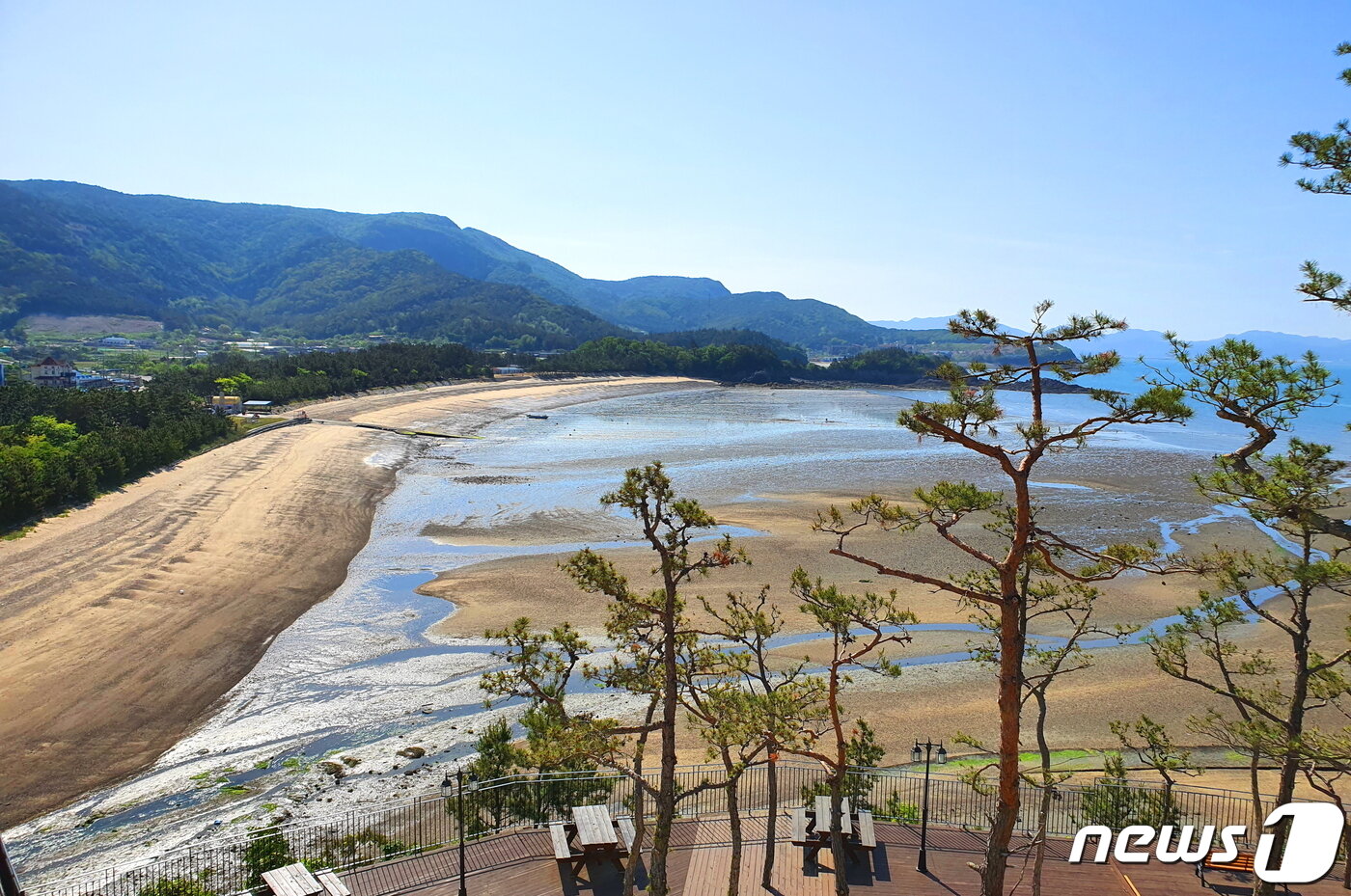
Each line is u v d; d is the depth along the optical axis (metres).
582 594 44.62
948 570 48.72
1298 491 13.44
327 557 51.16
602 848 18.98
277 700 32.31
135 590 42.44
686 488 73.19
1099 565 15.34
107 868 21.38
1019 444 84.25
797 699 16.52
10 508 51.31
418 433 103.75
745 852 20.22
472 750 28.45
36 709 30.27
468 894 18.03
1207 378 13.62
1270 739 14.22
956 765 27.23
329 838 22.23
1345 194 12.89
